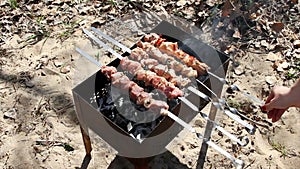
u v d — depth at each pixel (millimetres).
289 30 1867
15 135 1534
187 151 1478
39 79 1703
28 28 1898
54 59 1776
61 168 1443
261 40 1830
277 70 1716
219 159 1456
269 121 1556
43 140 1516
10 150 1490
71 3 2002
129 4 1991
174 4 1998
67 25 1909
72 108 1606
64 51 1805
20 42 1843
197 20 1921
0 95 1649
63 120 1576
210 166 1443
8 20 1927
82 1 2008
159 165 1444
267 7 1947
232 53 1779
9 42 1843
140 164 1201
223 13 1933
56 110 1604
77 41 1842
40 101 1630
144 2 2002
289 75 1693
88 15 1961
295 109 1586
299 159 1455
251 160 1453
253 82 1685
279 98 1110
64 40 1849
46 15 1952
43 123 1566
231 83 1680
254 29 1867
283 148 1482
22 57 1782
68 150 1491
